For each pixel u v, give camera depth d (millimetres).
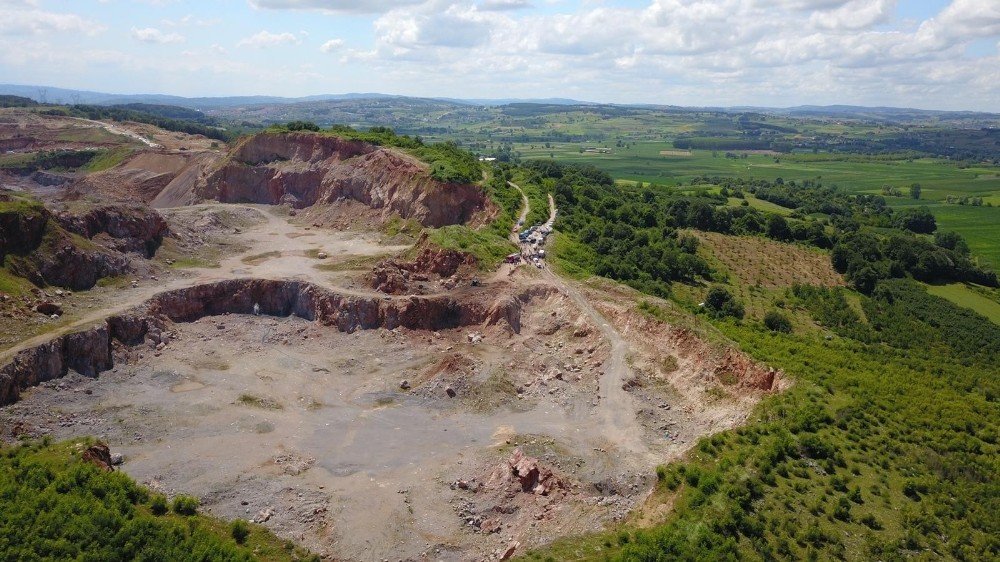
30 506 42625
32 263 90000
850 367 73625
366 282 103000
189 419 70062
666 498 52500
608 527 51094
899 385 66688
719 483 49719
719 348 74562
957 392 67750
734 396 69250
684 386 74438
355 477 60781
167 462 61688
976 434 56156
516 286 98500
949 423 57500
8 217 89250
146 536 43656
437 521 54438
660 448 64062
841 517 44719
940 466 50188
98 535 41844
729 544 42062
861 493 47344
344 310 96250
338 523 53812
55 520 41750
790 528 43531
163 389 76625
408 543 51688
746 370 70438
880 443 53969
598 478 58594
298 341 92250
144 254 109562
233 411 72312
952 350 99375
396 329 93750
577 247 118312
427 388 78312
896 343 102125
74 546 40531
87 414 69562
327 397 76938
